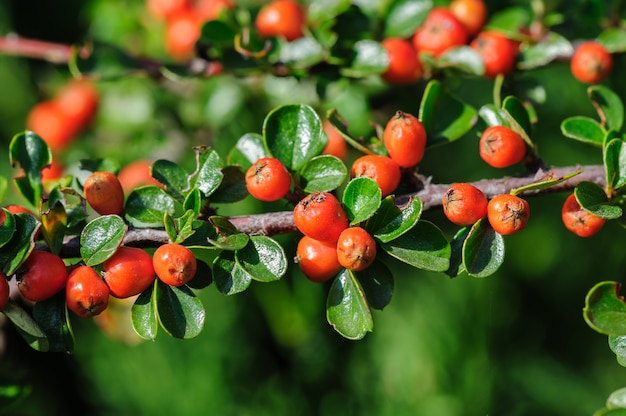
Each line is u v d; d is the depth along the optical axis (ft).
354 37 0.99
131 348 1.41
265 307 1.38
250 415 1.42
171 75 1.00
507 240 1.41
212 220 0.82
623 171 0.83
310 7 1.03
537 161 0.87
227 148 1.23
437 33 0.98
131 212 0.85
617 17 1.02
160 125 1.25
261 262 0.83
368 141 0.91
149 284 0.83
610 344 0.83
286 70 0.99
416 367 1.39
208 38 0.99
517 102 0.88
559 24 1.04
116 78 1.01
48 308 0.82
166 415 1.42
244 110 1.22
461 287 1.41
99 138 1.27
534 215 1.41
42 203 0.82
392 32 0.99
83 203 0.85
